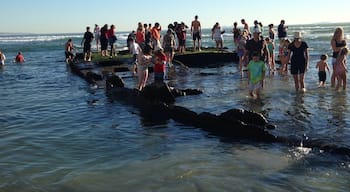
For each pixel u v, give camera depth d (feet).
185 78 63.05
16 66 104.17
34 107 46.01
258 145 28.84
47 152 28.94
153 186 22.34
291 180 22.47
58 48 199.93
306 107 38.37
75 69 81.10
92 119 39.14
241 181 22.59
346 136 28.58
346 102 40.22
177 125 35.58
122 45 195.21
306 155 26.14
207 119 33.86
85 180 23.44
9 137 33.17
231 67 79.82
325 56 51.52
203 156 26.99
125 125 36.35
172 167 25.13
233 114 33.06
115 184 22.76
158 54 47.52
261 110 37.68
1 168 25.73
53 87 62.18
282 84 53.11
